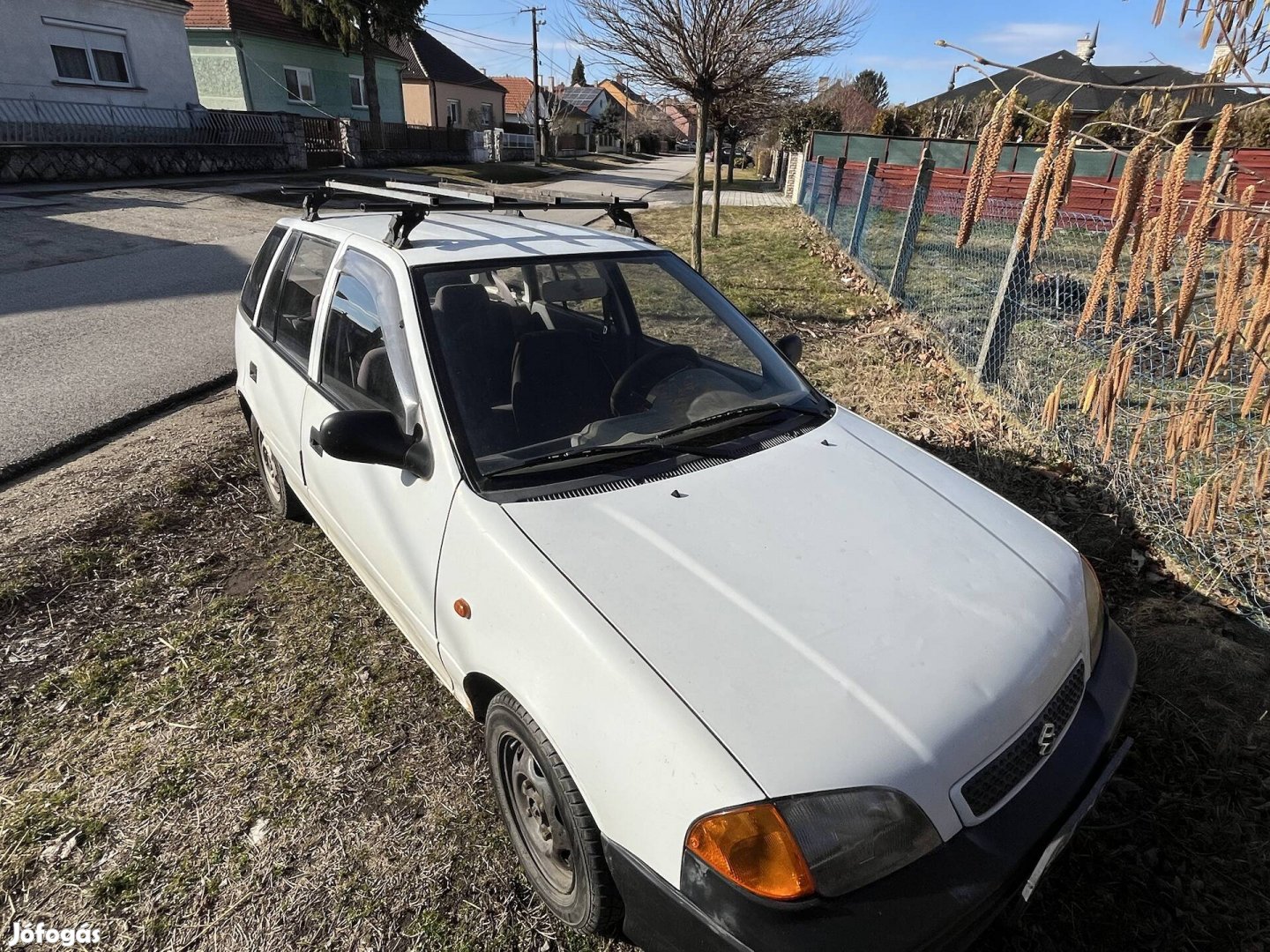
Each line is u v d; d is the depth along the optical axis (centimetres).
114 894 224
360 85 3061
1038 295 595
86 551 388
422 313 263
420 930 216
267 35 2588
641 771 171
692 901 162
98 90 1900
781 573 210
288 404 345
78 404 578
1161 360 468
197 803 253
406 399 258
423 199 369
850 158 2450
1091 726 203
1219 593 362
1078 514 437
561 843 209
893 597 207
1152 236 170
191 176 1981
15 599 350
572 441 255
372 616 348
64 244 1151
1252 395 176
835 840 160
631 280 323
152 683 305
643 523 222
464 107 4394
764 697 175
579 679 186
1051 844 178
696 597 199
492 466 238
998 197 897
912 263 937
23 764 268
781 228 1639
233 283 988
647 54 927
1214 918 222
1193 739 282
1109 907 225
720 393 293
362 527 284
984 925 170
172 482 462
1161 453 444
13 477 471
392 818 250
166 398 596
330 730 284
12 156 1606
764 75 960
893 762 167
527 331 285
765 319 853
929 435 543
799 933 155
